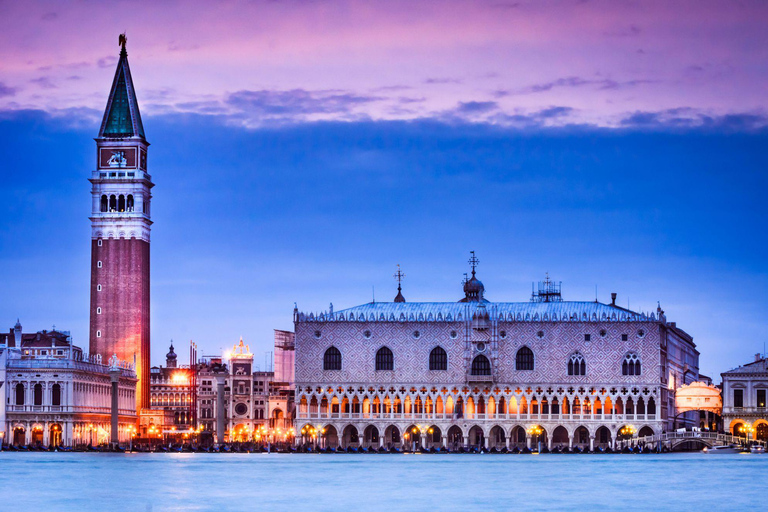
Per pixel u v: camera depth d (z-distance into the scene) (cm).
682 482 14838
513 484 14538
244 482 14850
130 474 16325
